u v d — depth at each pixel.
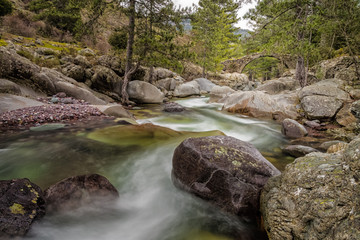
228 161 2.94
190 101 16.67
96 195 2.94
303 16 12.84
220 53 35.22
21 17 25.20
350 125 7.71
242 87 34.78
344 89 10.40
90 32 12.99
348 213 1.54
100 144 5.08
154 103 14.65
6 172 3.60
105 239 2.54
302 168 2.22
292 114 9.76
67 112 7.78
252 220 2.69
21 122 6.47
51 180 3.38
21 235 2.11
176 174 3.38
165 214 3.06
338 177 1.80
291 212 2.02
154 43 11.22
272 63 36.03
